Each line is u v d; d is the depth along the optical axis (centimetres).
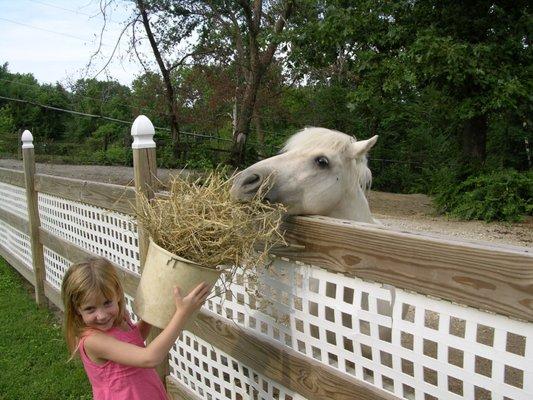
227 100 1933
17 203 631
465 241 133
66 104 3759
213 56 1912
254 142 2148
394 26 1132
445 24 1140
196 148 1972
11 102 3694
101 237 382
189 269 184
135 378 201
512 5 1130
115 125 2802
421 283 141
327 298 181
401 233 148
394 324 155
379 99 1231
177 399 303
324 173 257
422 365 148
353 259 164
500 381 127
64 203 455
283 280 203
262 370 219
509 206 1041
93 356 198
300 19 1730
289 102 2269
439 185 1219
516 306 118
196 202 188
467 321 133
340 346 179
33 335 472
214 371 268
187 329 279
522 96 1062
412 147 2155
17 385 380
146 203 203
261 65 1722
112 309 200
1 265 715
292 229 191
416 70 1052
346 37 1184
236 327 237
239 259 186
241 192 217
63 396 366
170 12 1761
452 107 1197
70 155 2550
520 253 117
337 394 178
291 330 203
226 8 1814
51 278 527
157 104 1961
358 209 287
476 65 1021
